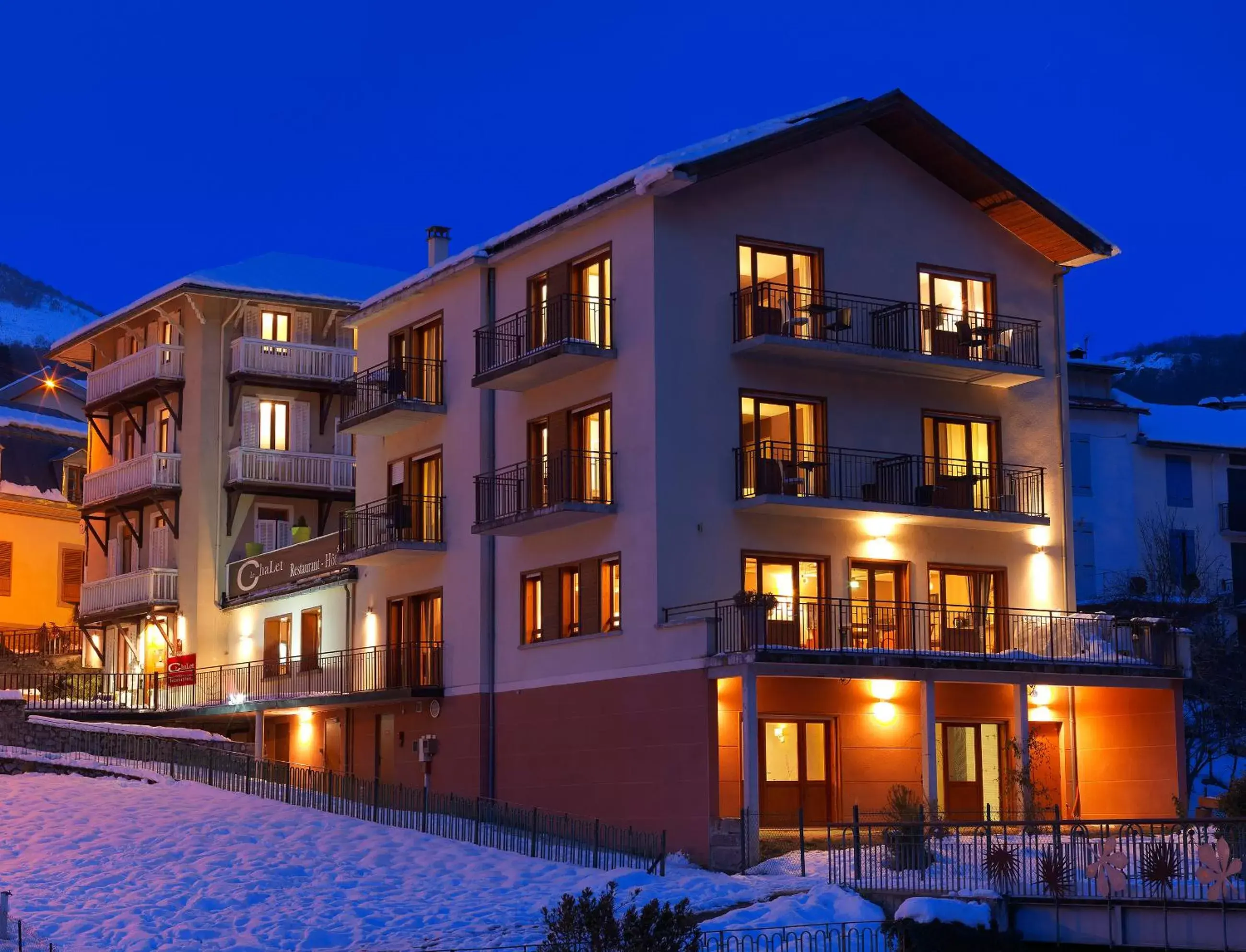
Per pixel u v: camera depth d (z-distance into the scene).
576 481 34.97
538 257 37.03
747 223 34.88
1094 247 38.19
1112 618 36.12
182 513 49.50
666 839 30.47
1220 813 30.75
